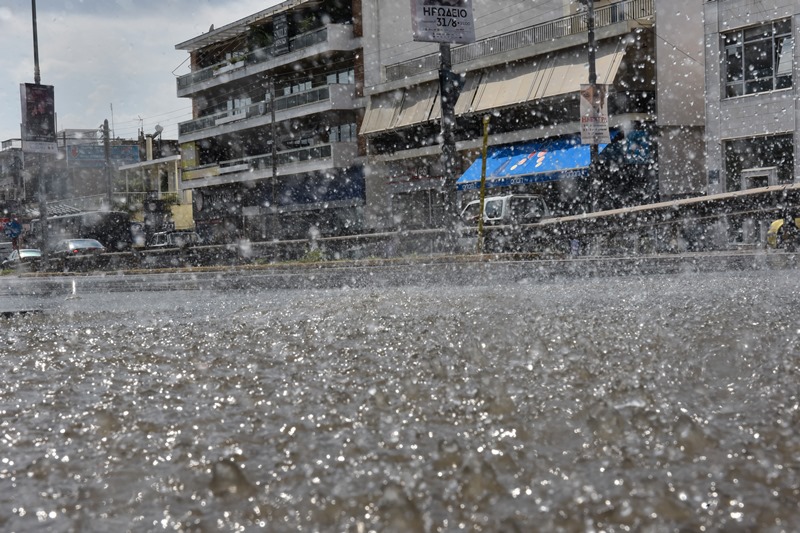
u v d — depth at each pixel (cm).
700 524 106
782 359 234
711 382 207
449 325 354
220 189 4272
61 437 172
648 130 2298
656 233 1366
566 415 172
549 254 1402
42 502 128
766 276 695
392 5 3161
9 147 5972
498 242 1557
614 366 232
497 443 152
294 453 151
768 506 112
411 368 243
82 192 5372
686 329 303
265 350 301
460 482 127
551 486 125
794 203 1106
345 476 134
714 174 2033
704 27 2028
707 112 2034
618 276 830
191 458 151
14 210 5044
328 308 504
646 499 116
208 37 4025
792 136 1894
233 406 198
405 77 3034
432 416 178
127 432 173
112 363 286
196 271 1892
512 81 2609
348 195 3425
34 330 457
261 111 3669
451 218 1523
